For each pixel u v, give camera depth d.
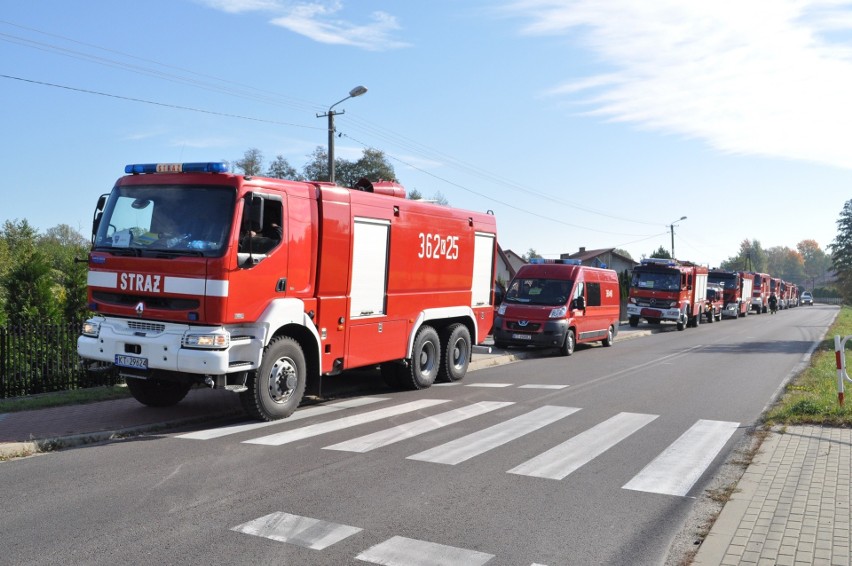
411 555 4.48
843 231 93.62
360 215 10.23
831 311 68.44
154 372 8.26
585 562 4.45
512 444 7.66
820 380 12.69
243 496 5.64
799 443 7.55
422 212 11.80
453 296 12.82
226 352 7.95
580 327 19.83
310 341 9.43
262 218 8.35
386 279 10.90
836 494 5.71
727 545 4.60
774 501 5.52
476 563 4.38
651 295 32.09
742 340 25.14
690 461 7.04
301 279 9.12
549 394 11.40
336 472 6.41
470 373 14.56
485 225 13.80
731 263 142.50
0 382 9.88
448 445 7.56
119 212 8.77
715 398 11.12
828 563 4.29
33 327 10.40
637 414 9.60
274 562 4.32
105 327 8.57
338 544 4.64
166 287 8.15
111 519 5.05
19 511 5.21
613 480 6.32
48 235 69.00
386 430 8.31
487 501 5.64
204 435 7.94
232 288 8.03
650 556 4.57
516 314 19.02
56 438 7.32
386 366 11.91
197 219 8.25
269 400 8.72
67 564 4.24
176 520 5.05
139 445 7.43
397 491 5.86
